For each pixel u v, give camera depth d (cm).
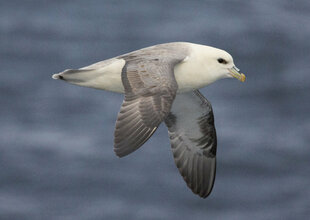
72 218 1988
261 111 2659
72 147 2330
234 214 2047
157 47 1116
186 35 3469
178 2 3872
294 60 3195
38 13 3666
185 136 1283
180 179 2166
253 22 3634
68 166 2225
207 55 1130
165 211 2030
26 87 2780
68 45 3309
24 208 2028
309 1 3931
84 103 2627
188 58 1112
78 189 2125
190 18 3678
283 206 2094
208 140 1274
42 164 2234
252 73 3047
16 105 2619
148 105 941
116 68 1081
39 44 3288
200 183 1288
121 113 944
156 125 927
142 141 921
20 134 2402
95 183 2152
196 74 1131
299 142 2427
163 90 954
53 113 2553
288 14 3747
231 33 3488
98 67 1090
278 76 3011
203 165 1289
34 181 2155
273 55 3253
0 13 3634
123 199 2077
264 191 2158
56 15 3656
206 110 1240
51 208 2042
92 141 2366
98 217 1994
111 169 2212
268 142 2417
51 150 2303
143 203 2059
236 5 3847
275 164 2295
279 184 2198
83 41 3372
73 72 1090
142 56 1062
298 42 3403
